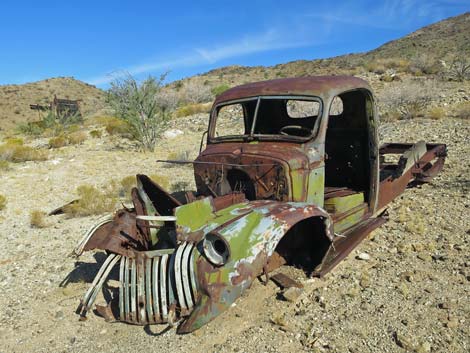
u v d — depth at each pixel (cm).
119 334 413
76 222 778
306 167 464
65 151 1528
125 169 1196
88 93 9350
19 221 817
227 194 484
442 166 789
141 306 404
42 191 1024
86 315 449
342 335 378
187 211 425
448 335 364
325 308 418
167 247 475
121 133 1817
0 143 1828
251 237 378
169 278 399
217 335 393
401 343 357
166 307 392
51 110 2391
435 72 2244
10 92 8469
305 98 489
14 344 418
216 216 429
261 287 460
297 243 479
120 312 416
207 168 518
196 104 2458
